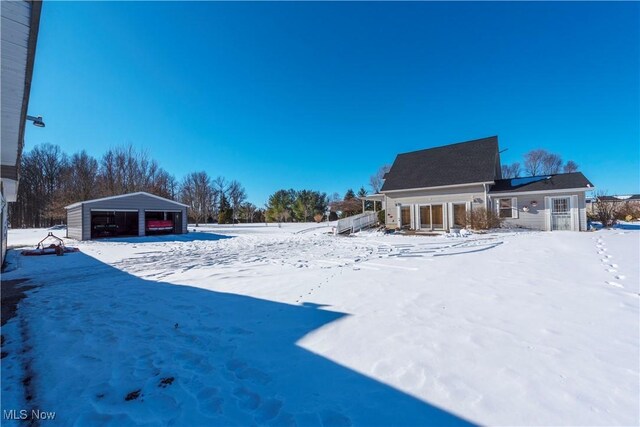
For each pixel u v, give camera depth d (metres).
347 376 2.69
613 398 2.24
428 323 3.81
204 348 3.37
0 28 2.40
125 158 44.12
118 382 2.71
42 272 8.62
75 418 2.22
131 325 4.15
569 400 2.23
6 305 5.24
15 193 11.29
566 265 6.82
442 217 19.34
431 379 2.58
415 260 8.58
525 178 18.86
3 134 4.52
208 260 10.34
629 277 5.52
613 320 3.68
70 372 2.90
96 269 9.03
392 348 3.18
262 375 2.76
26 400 2.46
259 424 2.11
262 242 16.97
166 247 15.34
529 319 3.81
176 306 5.00
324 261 9.09
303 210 55.75
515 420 2.05
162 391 2.55
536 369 2.67
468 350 3.06
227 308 4.81
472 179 18.14
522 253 8.73
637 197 39.47
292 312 4.48
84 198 36.81
